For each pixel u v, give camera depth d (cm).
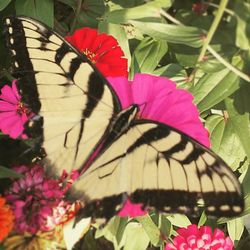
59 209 34
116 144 30
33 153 36
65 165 31
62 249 35
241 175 38
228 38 33
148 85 32
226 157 38
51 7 37
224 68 33
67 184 33
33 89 30
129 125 30
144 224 37
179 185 29
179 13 34
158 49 37
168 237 38
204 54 33
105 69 34
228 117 37
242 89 35
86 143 31
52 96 30
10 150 37
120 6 37
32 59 30
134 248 38
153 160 29
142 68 37
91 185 31
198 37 32
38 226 34
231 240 39
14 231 34
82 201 30
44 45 29
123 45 37
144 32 33
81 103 30
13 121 33
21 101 31
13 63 30
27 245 35
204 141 32
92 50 35
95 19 38
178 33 33
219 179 28
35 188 34
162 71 36
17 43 29
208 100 34
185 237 36
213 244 36
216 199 28
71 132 31
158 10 33
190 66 35
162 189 29
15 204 34
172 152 29
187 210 29
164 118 32
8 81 38
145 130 30
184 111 32
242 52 33
